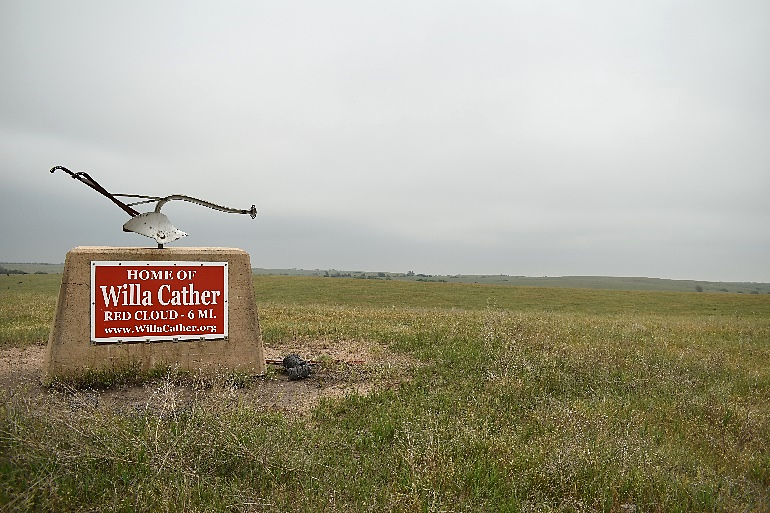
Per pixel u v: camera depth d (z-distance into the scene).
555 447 5.93
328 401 7.98
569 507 4.89
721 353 12.82
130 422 5.95
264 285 54.09
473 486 5.14
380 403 7.96
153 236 9.39
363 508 4.54
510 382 8.98
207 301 9.39
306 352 11.91
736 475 5.84
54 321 8.68
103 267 8.86
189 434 5.45
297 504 4.53
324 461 5.52
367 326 16.02
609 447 6.09
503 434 6.57
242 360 9.55
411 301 42.38
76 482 4.65
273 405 7.80
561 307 39.78
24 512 4.17
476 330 14.94
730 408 8.19
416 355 11.57
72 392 7.82
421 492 4.84
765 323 24.09
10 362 10.35
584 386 9.50
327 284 56.66
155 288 9.10
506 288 57.75
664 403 8.55
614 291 56.41
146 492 4.47
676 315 32.62
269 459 5.30
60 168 8.81
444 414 7.33
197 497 4.54
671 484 5.35
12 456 4.84
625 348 13.09
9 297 28.83
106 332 8.85
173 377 8.77
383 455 5.84
